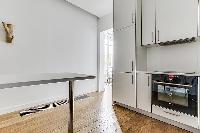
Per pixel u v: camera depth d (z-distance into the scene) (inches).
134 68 133.3
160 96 110.6
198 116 88.3
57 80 48.2
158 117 112.9
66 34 183.5
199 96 88.0
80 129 96.1
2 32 125.0
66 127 99.2
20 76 52.8
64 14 180.7
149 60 145.4
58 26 173.6
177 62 126.8
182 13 110.4
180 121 97.3
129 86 136.4
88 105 150.9
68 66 186.2
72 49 191.5
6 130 93.9
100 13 211.5
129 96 136.1
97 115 122.0
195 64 116.0
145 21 136.9
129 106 138.2
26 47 141.9
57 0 172.1
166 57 134.2
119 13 153.6
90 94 205.2
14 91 132.6
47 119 112.9
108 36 327.6
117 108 141.1
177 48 127.1
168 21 119.3
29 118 114.9
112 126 100.8
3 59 125.5
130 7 141.3
